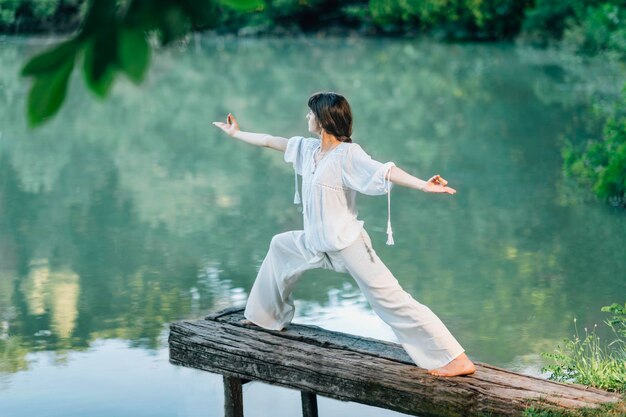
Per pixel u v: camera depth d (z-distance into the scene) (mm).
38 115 1618
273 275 5988
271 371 5754
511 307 9172
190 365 6113
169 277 10430
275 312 6109
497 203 13484
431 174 15352
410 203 13594
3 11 34750
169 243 11805
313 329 6113
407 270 10484
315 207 5496
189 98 23453
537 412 4949
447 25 37031
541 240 11617
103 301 9609
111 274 10555
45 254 11406
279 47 34156
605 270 10359
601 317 8820
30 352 8195
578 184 14562
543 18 33562
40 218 13156
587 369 6172
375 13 37656
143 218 13070
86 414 6871
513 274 10273
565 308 9109
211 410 6883
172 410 6906
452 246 11406
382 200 13773
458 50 32781
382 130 19047
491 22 35844
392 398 5363
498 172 15398
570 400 5094
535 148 17156
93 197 14359
